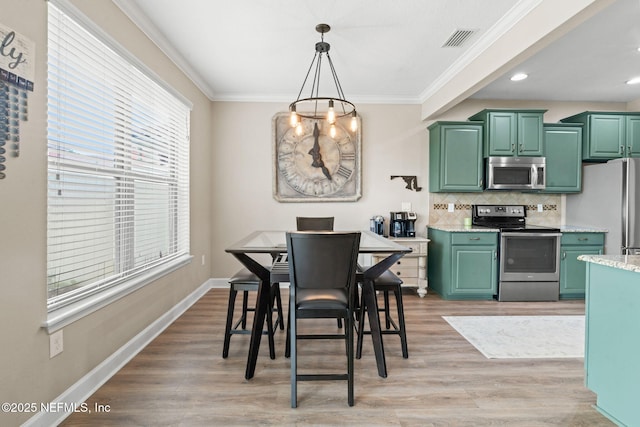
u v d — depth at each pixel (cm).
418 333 283
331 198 427
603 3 179
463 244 378
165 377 210
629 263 157
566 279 380
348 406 181
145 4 229
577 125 398
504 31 254
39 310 155
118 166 225
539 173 391
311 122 426
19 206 144
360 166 427
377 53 304
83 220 188
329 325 302
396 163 433
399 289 237
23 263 146
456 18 246
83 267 191
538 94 410
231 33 269
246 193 428
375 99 427
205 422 167
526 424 167
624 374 160
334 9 235
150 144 267
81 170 188
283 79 371
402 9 234
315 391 196
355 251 187
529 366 227
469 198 436
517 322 310
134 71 240
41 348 156
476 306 359
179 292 325
